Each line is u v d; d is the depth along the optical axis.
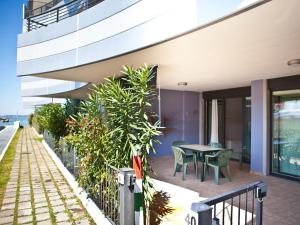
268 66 5.01
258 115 6.89
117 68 5.33
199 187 5.34
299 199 4.66
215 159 6.19
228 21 2.68
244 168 7.66
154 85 4.96
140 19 3.73
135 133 3.36
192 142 10.12
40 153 9.73
